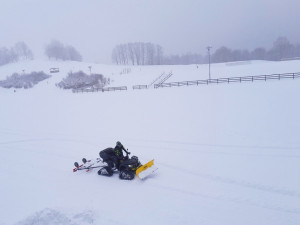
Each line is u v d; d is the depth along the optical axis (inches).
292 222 245.9
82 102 1232.2
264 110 740.0
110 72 2997.0
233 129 624.4
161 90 1323.8
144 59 4985.2
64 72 3105.3
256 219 253.8
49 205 301.0
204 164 414.3
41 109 1160.8
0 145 625.0
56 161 474.6
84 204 299.3
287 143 502.9
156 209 280.8
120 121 811.4
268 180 340.5
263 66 1819.6
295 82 1050.7
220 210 273.1
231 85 1203.9
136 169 369.4
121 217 267.0
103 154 386.9
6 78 2984.7
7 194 339.6
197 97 1023.0
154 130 676.1
